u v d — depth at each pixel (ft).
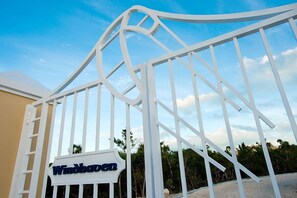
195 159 21.79
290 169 22.89
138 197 19.69
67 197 5.15
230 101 3.81
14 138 7.09
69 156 5.46
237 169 3.44
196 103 4.13
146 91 4.87
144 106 4.72
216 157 20.21
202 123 3.99
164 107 4.53
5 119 7.06
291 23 3.73
